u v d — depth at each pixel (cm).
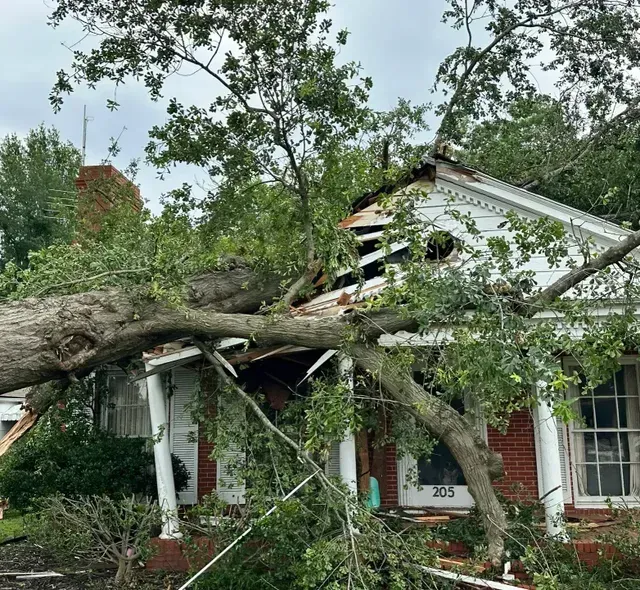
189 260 776
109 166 1273
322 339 613
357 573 471
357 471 852
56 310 570
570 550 646
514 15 1597
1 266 2931
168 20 702
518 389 450
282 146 739
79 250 731
